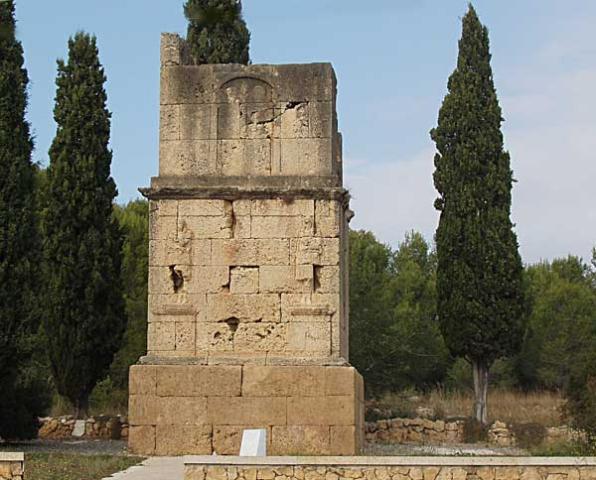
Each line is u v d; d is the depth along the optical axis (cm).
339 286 2677
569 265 7450
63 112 3716
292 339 2656
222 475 1853
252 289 2680
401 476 1852
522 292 3747
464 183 3772
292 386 2617
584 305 6303
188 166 2727
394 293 6350
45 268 3647
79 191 3669
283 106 2725
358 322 5381
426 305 6397
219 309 2680
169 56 2769
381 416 3744
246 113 2731
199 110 2742
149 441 2628
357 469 1853
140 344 5284
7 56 2967
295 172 2706
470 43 3834
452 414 3959
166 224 2709
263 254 2684
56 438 3453
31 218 2966
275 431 2608
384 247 6631
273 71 2734
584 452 2631
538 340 6159
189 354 2670
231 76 2741
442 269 3791
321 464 1856
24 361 3009
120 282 3731
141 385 2645
